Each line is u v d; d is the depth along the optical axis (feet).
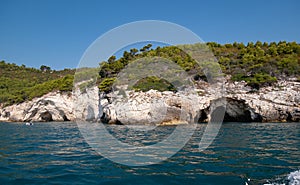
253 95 105.91
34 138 48.85
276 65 122.11
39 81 245.04
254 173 20.98
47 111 152.87
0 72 285.64
